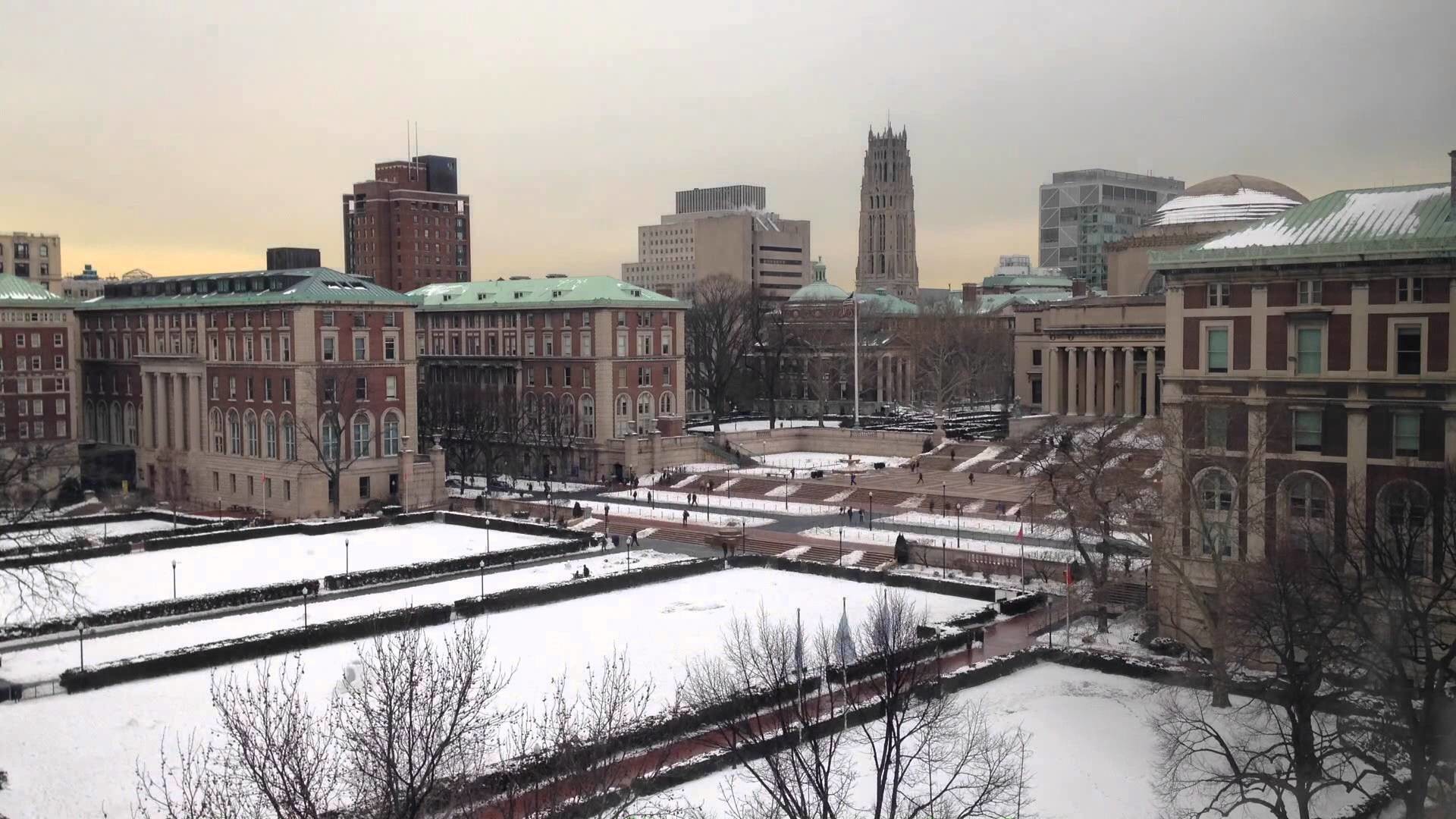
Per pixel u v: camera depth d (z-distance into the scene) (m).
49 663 72.62
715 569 101.19
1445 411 63.00
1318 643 53.59
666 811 45.72
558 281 171.00
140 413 157.50
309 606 88.44
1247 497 69.44
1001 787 46.47
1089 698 64.75
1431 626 55.91
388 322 139.75
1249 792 52.81
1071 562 88.50
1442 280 62.91
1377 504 65.19
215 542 115.12
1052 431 110.06
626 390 160.38
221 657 71.56
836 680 60.41
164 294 156.00
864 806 49.31
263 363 136.88
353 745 47.50
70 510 135.25
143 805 50.53
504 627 80.38
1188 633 67.69
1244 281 69.44
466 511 137.75
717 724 55.03
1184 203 164.62
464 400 166.75
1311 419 67.81
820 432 173.50
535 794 44.06
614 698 53.31
